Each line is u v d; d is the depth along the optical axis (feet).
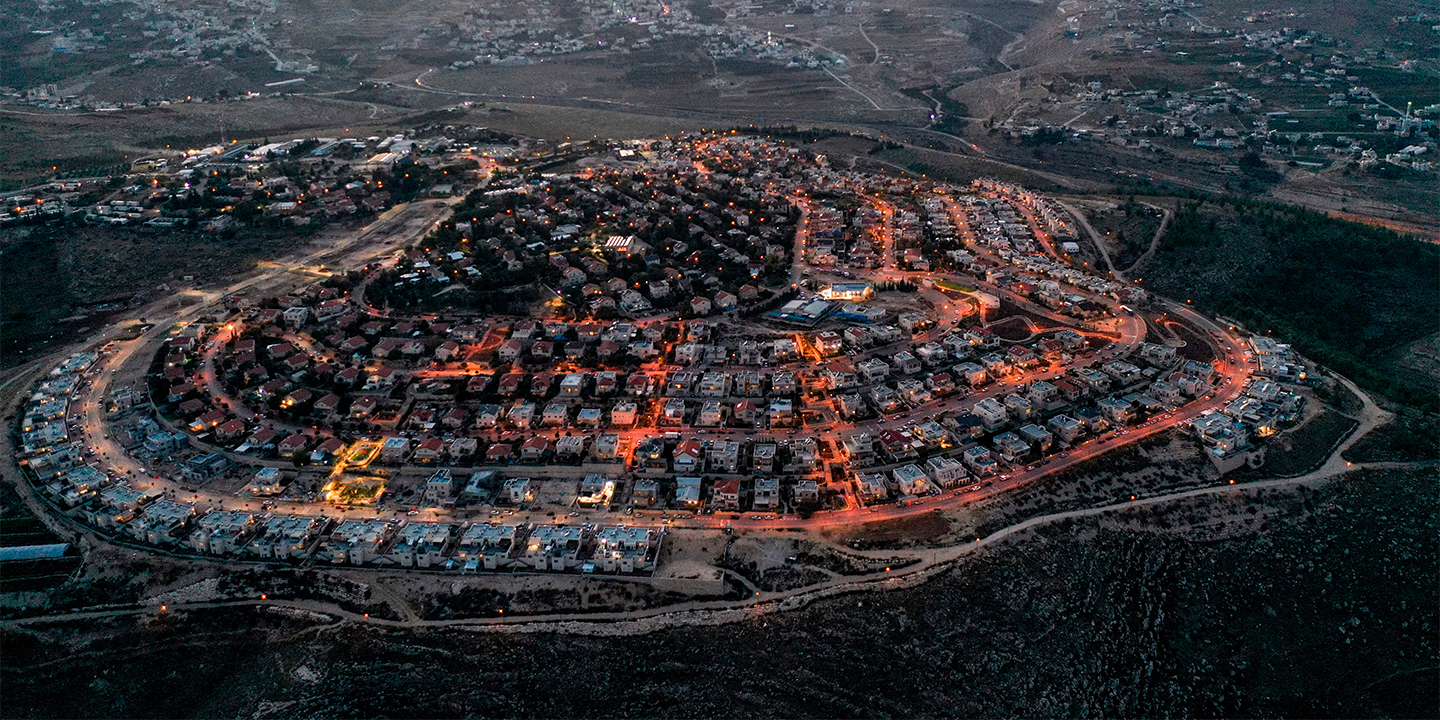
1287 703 518.37
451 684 509.35
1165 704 510.58
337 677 514.68
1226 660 537.65
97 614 558.15
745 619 540.52
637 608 549.95
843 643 526.16
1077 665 520.42
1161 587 574.15
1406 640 555.69
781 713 492.54
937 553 579.07
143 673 526.98
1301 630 557.33
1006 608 547.49
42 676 526.98
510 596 559.79
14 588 574.97
